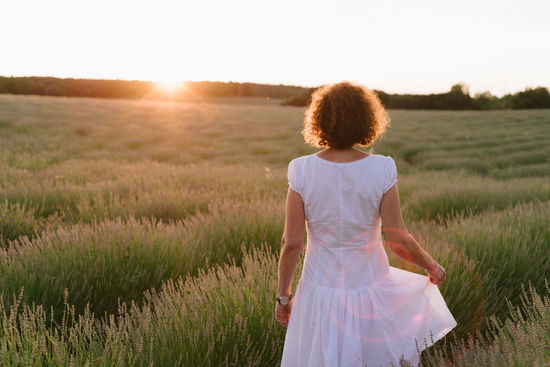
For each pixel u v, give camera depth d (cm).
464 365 199
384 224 162
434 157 1778
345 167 160
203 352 219
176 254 373
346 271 164
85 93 7769
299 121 3494
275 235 444
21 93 7088
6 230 462
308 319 169
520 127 3183
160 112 3738
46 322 282
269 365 238
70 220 534
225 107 5253
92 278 320
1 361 178
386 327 168
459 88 7500
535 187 762
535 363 153
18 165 1103
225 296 260
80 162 1198
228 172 984
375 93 170
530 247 369
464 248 368
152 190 696
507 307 323
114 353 193
